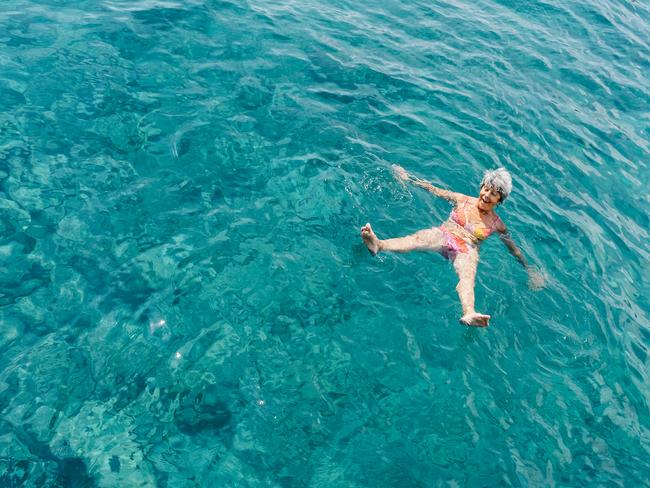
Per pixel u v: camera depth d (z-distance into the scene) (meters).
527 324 5.66
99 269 5.49
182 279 5.49
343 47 10.30
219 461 4.16
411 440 4.45
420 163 7.62
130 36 9.24
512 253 6.44
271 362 4.87
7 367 4.57
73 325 4.96
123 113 7.53
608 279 6.56
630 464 4.59
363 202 6.73
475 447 4.48
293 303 5.41
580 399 5.05
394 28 11.66
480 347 5.31
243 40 9.76
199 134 7.38
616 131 9.67
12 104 7.37
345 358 4.99
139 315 5.11
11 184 6.22
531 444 4.59
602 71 11.58
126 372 4.65
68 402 4.38
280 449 4.27
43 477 3.91
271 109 8.12
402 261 6.06
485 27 12.52
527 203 7.45
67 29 9.22
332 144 7.62
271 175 6.91
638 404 5.14
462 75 10.25
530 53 11.66
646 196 8.30
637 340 5.84
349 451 4.32
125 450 4.14
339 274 5.78
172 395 4.54
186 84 8.32
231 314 5.23
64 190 6.27
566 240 6.96
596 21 13.98
